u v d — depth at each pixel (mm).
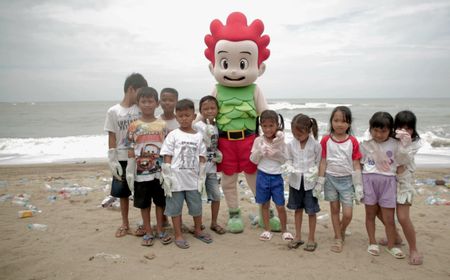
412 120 3865
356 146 4051
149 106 4246
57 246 4234
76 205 6188
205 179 4684
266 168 4465
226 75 4969
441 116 30312
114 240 4449
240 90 5090
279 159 4434
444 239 4496
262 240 4523
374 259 3924
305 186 4102
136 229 4801
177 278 3436
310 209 4168
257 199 4570
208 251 4137
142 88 4258
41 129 23750
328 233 4773
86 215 5551
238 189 7543
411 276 3512
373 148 3957
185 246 4219
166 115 4809
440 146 14789
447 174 9188
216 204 4844
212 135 4711
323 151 4148
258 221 5152
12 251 4066
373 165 3963
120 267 3668
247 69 4984
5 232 4730
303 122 4047
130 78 4477
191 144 4285
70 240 4441
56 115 38250
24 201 6379
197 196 4375
